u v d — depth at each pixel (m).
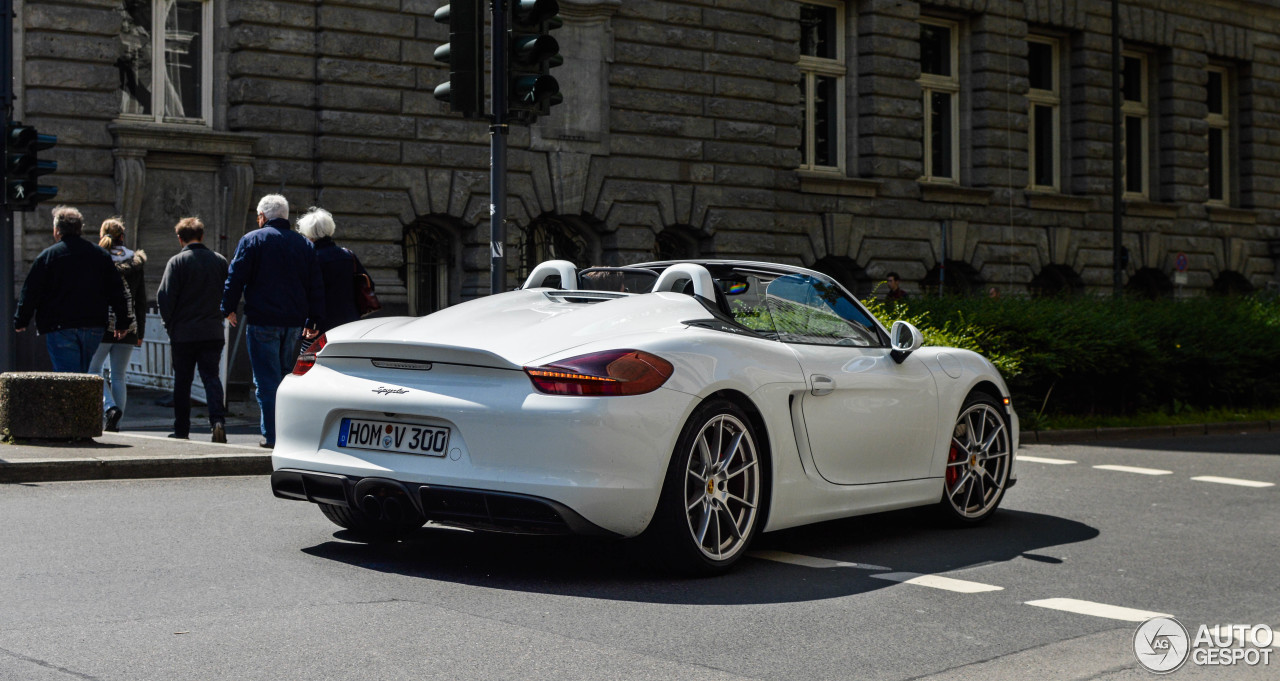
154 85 19.02
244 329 15.44
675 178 24.05
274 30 19.58
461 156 21.34
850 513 6.85
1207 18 34.78
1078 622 5.34
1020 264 30.33
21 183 13.21
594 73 22.98
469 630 4.86
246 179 19.22
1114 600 5.82
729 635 4.93
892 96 28.06
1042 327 15.38
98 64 18.19
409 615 5.07
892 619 5.30
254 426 13.31
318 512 7.46
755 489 6.20
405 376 5.89
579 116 22.78
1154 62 34.25
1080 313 16.25
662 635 4.89
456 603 5.31
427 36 20.91
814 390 6.55
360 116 20.27
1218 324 18.38
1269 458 12.57
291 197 19.78
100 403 9.72
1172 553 7.08
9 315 13.30
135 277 12.91
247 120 19.39
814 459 6.60
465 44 9.84
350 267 10.68
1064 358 15.38
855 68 27.97
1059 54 32.16
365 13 20.27
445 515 5.71
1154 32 33.47
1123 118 33.97
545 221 23.19
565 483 5.47
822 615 5.32
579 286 7.14
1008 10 30.11
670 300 6.33
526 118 10.03
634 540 5.87
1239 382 18.28
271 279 9.95
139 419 13.63
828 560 6.59
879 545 7.11
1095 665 4.65
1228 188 36.25
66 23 17.91
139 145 18.30
